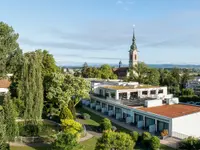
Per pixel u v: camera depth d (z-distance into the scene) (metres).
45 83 46.00
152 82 87.81
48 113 45.88
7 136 28.52
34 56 35.31
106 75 113.44
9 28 45.50
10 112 29.20
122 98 53.09
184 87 106.94
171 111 41.53
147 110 42.81
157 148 31.36
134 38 141.38
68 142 26.83
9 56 45.88
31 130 34.91
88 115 48.31
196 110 41.34
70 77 47.06
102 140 25.34
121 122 46.34
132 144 25.98
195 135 38.91
